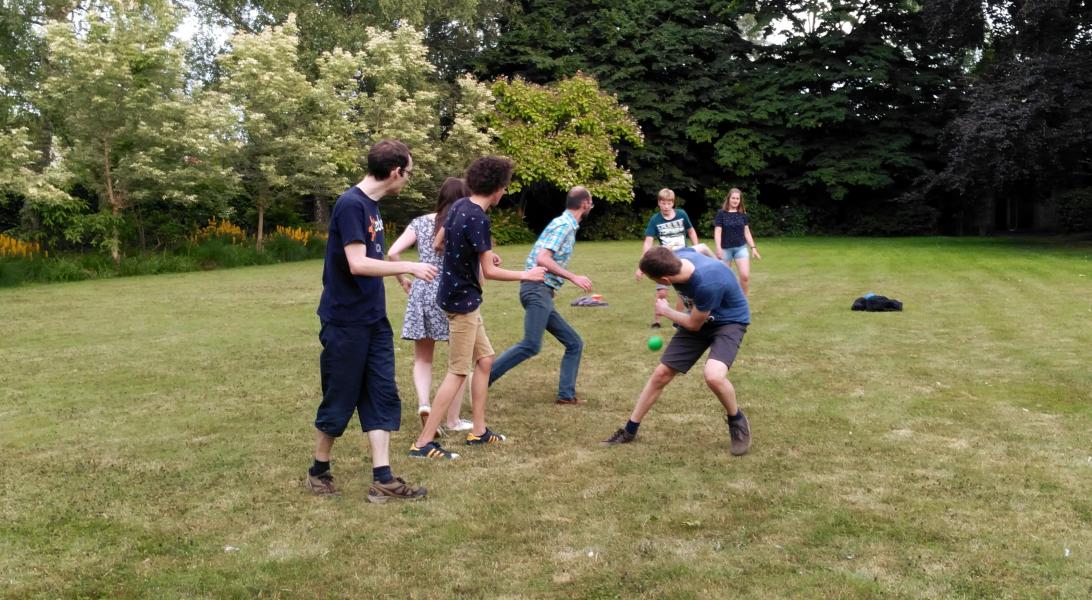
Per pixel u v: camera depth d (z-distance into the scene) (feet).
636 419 15.55
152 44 56.03
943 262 53.78
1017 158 65.57
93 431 16.44
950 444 15.11
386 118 73.87
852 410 17.58
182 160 58.70
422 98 74.84
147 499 12.66
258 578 9.95
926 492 12.65
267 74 62.44
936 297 36.01
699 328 14.94
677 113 95.96
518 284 43.65
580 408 18.29
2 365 23.15
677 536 11.11
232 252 61.41
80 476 13.71
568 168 83.71
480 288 14.89
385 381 12.58
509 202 95.91
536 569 10.15
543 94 85.40
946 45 84.53
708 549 10.65
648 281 44.68
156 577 9.99
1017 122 62.03
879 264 53.11
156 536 11.24
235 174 61.98
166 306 36.58
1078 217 86.17
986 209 96.43
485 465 14.33
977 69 96.48
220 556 10.60
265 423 17.04
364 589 9.66
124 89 54.95
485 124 83.20
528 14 99.91
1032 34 66.74
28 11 63.21
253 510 12.21
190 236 64.75
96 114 54.24
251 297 39.99
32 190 49.39
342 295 12.29
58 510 12.18
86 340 27.35
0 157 49.78
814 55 95.20
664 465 14.19
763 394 19.08
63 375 21.79
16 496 12.76
